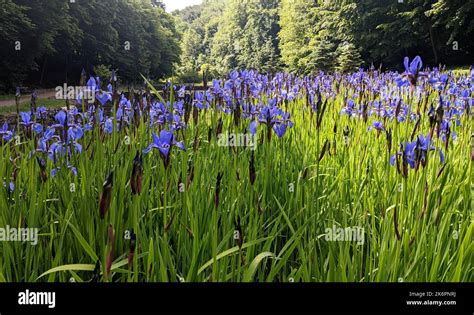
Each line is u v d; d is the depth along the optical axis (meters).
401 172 2.51
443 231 2.25
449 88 5.22
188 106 3.09
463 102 4.80
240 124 3.65
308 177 3.11
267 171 2.77
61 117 2.84
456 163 3.32
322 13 41.75
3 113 12.32
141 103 3.46
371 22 36.31
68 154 3.09
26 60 29.61
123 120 3.41
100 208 1.55
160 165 3.05
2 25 24.95
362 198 3.06
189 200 2.38
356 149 3.76
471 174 2.77
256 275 2.37
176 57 61.28
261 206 2.74
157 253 2.09
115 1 40.59
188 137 3.56
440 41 33.09
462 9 28.75
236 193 2.69
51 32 29.84
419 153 2.22
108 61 39.34
